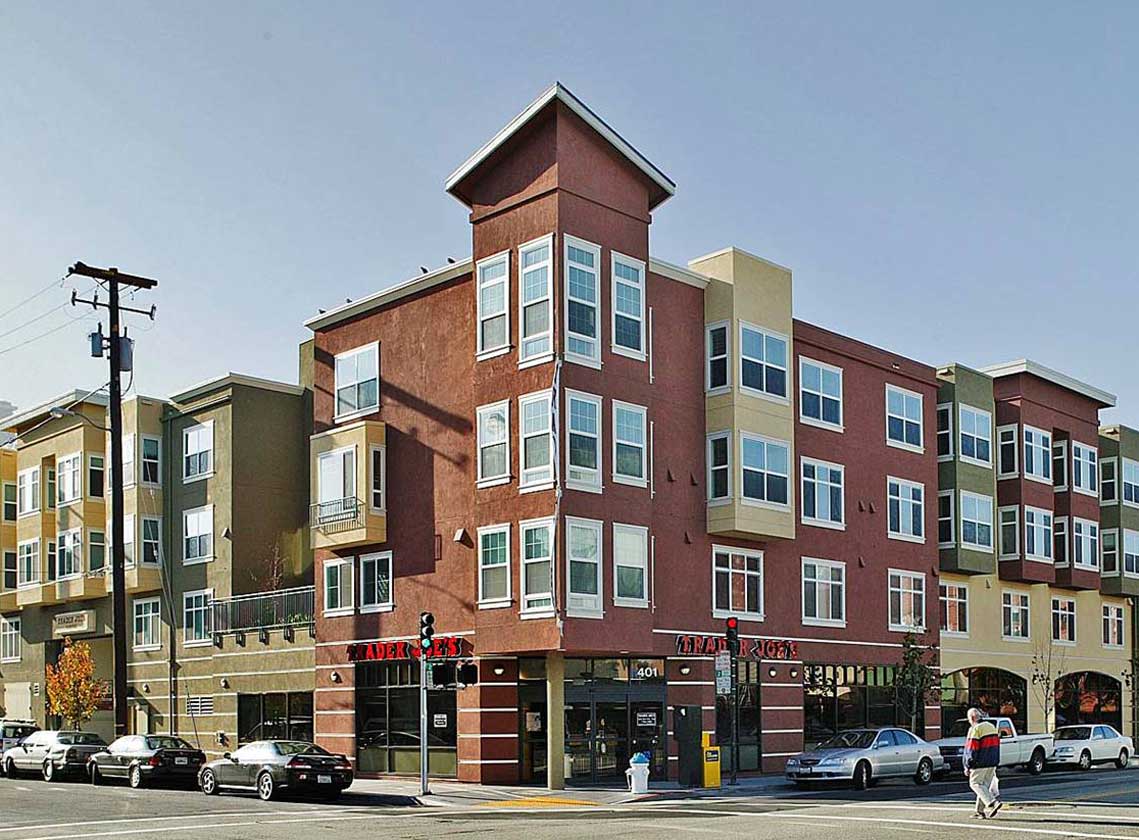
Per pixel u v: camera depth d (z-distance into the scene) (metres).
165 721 44.78
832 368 41.53
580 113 32.38
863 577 41.78
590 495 31.72
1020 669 50.34
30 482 52.94
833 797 28.72
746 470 36.44
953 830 19.34
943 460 47.41
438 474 35.00
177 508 45.97
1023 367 50.75
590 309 32.47
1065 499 54.03
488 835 19.94
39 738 38.12
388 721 35.62
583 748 32.94
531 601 31.11
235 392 44.12
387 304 37.44
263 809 26.47
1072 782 33.38
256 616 41.28
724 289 37.00
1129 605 59.62
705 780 31.50
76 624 49.56
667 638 34.28
